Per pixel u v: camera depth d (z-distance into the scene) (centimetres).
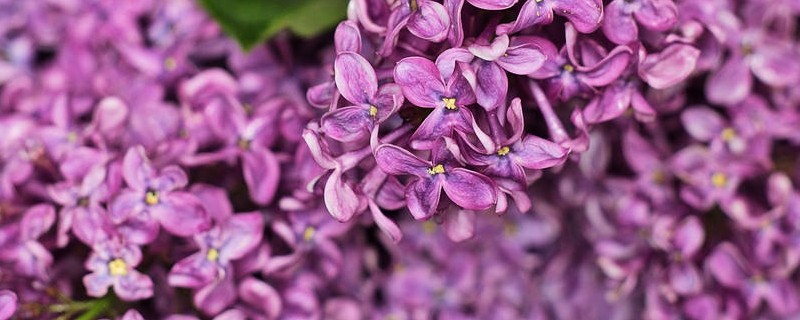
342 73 25
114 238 28
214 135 30
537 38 25
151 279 28
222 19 28
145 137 30
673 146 32
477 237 33
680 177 31
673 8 26
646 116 26
